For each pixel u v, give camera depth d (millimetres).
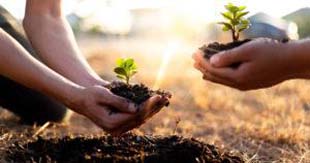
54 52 1450
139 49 6562
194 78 3770
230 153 1466
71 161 1299
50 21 1507
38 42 1477
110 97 1227
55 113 1975
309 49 1115
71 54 1453
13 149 1382
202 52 1195
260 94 3074
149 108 1244
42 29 1487
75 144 1379
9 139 1615
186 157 1342
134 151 1350
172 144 1393
